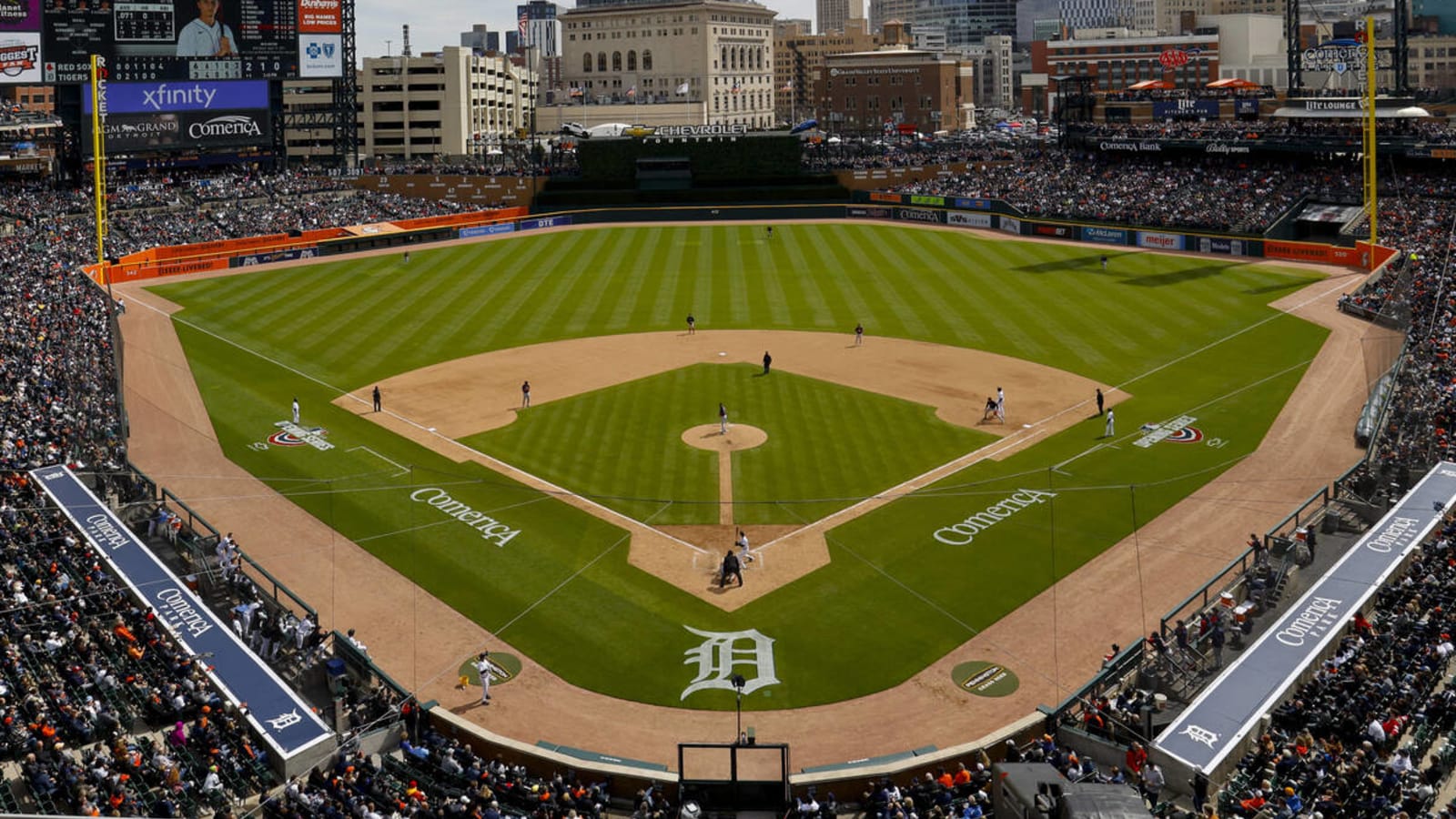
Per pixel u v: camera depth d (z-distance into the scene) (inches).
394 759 1325.0
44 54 4889.3
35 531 1795.0
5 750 1238.3
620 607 1710.1
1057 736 1366.9
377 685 1498.5
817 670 1536.7
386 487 2176.4
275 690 1378.0
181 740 1269.7
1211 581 1636.3
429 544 1925.4
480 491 2146.9
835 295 3919.8
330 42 5782.5
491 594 1753.2
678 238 5369.1
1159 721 1357.0
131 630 1521.9
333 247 5064.0
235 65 5467.5
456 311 3737.7
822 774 1273.4
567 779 1290.6
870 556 1859.0
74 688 1370.6
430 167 6397.6
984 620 1656.0
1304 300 3666.3
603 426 2514.8
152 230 4788.4
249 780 1241.4
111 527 1793.8
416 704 1419.8
